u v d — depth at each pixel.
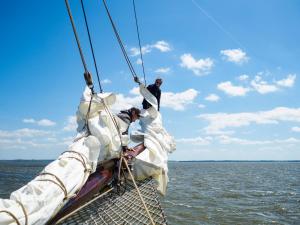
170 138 7.76
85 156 3.91
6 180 45.84
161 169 6.54
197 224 18.94
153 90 9.58
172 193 33.34
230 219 20.69
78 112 4.98
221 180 56.72
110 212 4.43
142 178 6.33
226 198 30.81
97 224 4.00
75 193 3.66
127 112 6.17
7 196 28.27
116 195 5.12
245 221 20.28
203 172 93.06
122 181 5.33
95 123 4.76
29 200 2.92
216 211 23.27
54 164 3.60
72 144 4.14
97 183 4.50
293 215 22.75
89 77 4.64
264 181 56.56
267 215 22.45
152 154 6.55
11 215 2.75
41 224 2.98
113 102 5.16
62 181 3.39
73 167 3.64
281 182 54.38
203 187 41.47
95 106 4.93
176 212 22.30
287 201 29.72
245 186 44.66
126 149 5.66
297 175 82.25
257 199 30.77
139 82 7.74
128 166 5.42
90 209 4.48
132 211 4.48
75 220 4.09
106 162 4.96
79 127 5.01
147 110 7.63
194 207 24.59
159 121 7.58
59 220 3.81
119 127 5.31
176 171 100.31
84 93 5.06
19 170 81.00
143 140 7.27
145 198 5.07
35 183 3.19
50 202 3.09
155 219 4.16
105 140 4.76
